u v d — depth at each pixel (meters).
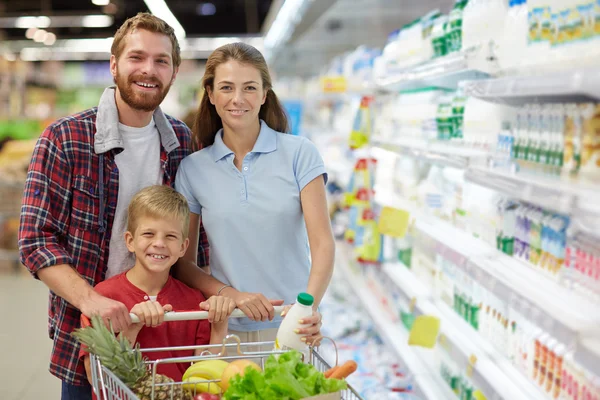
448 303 3.42
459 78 3.40
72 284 2.04
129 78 2.24
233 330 2.38
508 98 2.44
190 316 1.97
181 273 2.39
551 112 2.19
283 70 14.26
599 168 1.89
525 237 2.49
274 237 2.32
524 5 2.39
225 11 18.19
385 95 5.04
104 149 2.27
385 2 5.47
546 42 2.14
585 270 1.98
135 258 2.40
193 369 1.84
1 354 5.22
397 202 4.45
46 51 15.34
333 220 7.28
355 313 5.31
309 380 1.57
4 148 8.76
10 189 8.36
